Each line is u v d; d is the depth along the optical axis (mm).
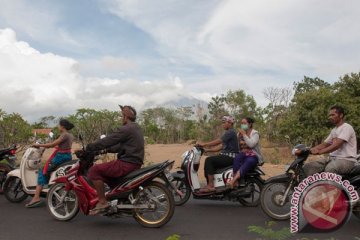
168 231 6086
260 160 7758
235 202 8398
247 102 31250
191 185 7898
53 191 6883
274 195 6688
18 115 15203
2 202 8211
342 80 25812
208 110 31625
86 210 6410
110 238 5742
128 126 6266
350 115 22609
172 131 52469
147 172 6156
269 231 4953
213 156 7945
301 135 22859
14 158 9172
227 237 5758
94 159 6703
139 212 6309
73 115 16266
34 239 5699
